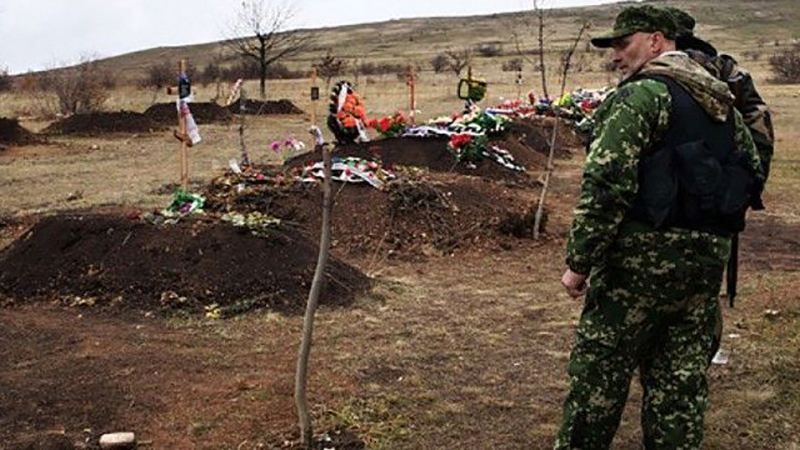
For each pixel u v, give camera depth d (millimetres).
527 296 7113
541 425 4516
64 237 7145
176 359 5453
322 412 4617
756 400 4773
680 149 3203
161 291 6582
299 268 6855
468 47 79312
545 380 5156
